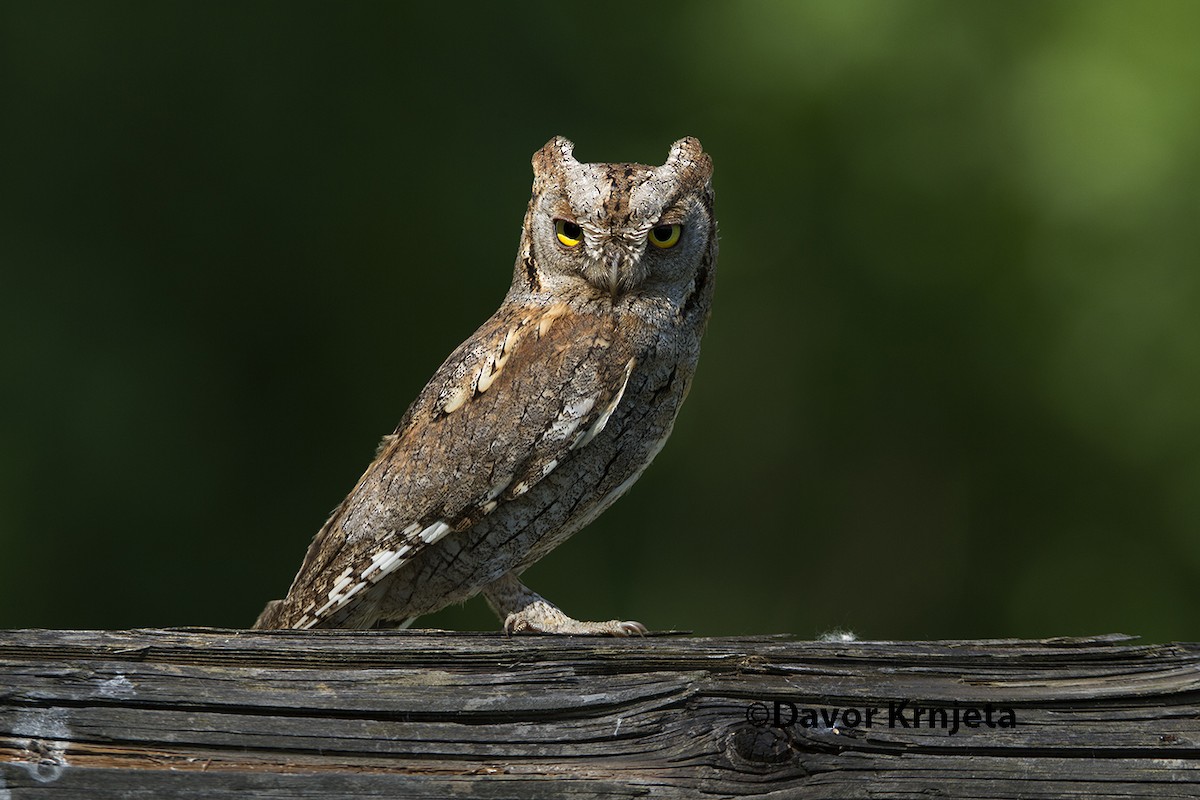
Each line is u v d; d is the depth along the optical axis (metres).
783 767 5.87
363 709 5.87
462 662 5.88
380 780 5.86
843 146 7.77
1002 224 7.57
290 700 5.87
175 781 5.86
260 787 5.86
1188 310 7.23
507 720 5.87
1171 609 7.62
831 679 5.88
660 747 5.87
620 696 5.87
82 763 5.86
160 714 5.87
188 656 5.87
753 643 5.88
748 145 7.87
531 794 5.87
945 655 5.88
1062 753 5.87
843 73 7.56
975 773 5.87
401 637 5.88
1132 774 5.87
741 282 8.22
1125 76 7.02
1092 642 5.88
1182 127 6.96
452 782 5.87
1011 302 7.64
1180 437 7.46
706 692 5.87
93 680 5.87
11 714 5.86
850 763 5.87
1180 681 5.88
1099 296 7.40
